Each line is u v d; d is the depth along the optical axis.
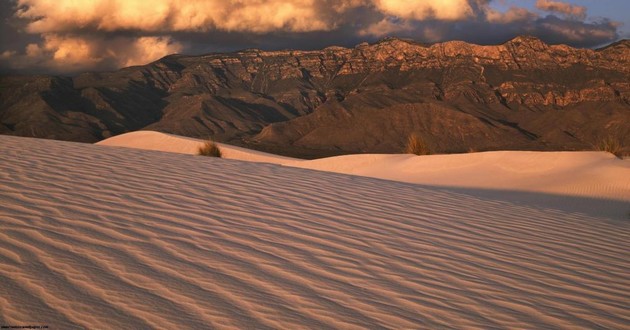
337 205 7.75
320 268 4.96
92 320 3.63
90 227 5.57
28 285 4.05
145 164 10.21
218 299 4.09
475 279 5.07
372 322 3.95
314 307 4.11
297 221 6.59
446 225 7.15
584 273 5.58
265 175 10.02
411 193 9.47
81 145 12.80
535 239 6.88
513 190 15.57
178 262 4.77
